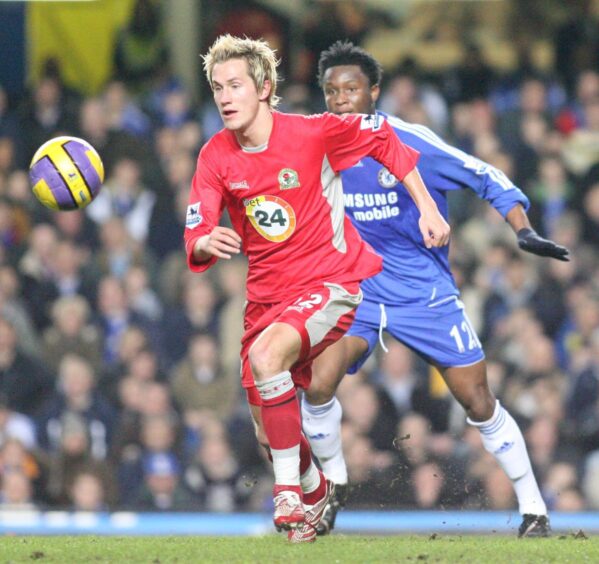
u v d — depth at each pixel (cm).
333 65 2473
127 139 5025
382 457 3906
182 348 4519
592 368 4328
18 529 3531
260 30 5522
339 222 2058
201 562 1830
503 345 4441
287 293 2042
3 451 3928
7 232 4722
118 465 4019
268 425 1961
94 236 4822
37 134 5069
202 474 4025
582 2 5744
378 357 4269
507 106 5506
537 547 2073
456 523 3494
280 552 1953
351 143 2038
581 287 4769
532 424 4200
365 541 2183
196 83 5541
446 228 2069
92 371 4253
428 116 5225
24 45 5425
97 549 2030
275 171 2002
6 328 4266
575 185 5122
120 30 5441
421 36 5719
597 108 5509
